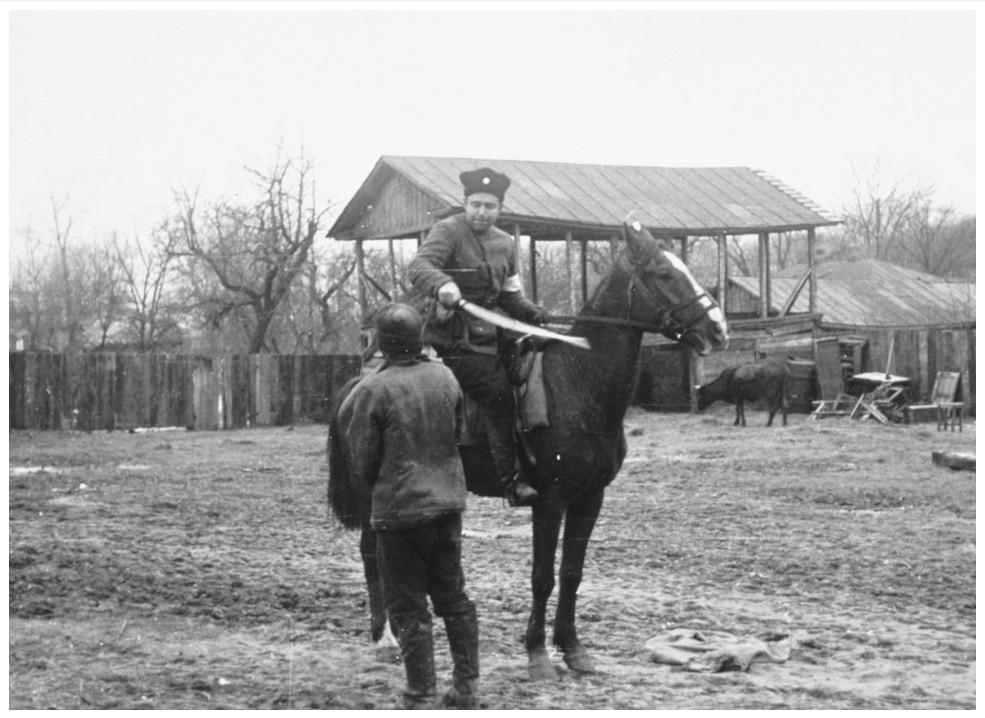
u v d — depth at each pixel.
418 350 6.38
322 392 34.44
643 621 8.22
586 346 6.95
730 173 34.75
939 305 41.84
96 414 31.50
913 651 7.40
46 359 31.05
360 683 6.60
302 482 17.72
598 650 7.42
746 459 20.98
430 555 6.25
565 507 6.88
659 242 7.06
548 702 6.24
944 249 46.75
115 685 6.48
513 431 6.92
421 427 6.18
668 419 30.95
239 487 16.92
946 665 7.05
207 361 32.91
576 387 6.87
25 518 13.13
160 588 9.10
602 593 9.15
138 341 35.47
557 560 10.69
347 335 38.03
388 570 6.20
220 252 35.34
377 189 31.52
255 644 7.48
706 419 30.84
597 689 6.51
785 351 33.56
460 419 6.39
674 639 7.58
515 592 9.18
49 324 31.14
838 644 7.58
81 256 30.64
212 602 8.68
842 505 14.87
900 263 47.91
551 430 6.81
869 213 46.97
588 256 35.69
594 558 10.77
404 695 6.15
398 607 6.18
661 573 10.06
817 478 18.05
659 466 19.88
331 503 7.50
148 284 32.75
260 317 35.69
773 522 13.22
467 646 6.19
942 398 29.56
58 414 31.17
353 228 32.50
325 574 9.83
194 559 10.47
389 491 6.14
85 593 8.86
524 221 29.22
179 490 16.42
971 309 38.97
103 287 31.45
